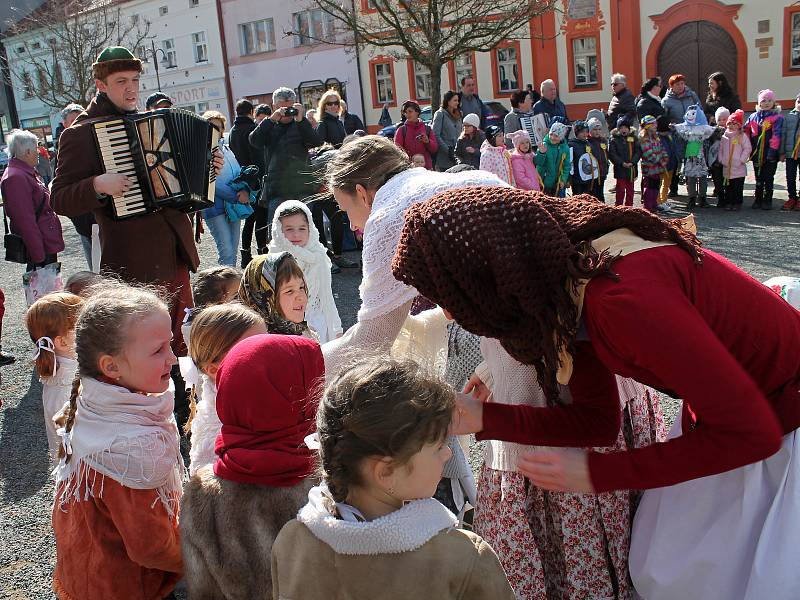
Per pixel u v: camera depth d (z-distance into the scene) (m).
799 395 1.76
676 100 12.57
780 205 10.57
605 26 23.45
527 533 2.34
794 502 1.76
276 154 7.92
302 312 3.38
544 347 1.65
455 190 1.71
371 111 28.27
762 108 10.15
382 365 1.48
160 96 6.93
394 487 1.43
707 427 1.56
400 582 1.41
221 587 1.92
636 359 1.52
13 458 4.27
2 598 2.96
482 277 1.61
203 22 31.31
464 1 14.88
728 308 1.64
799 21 20.95
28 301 6.27
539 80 24.91
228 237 7.26
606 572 2.32
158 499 2.16
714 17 22.00
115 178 4.14
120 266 4.40
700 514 1.96
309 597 1.45
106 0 25.38
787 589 1.76
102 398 2.14
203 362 2.48
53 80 23.78
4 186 6.25
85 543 2.18
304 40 29.00
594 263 1.55
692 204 11.02
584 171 9.90
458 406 2.00
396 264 1.69
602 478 1.67
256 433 1.94
